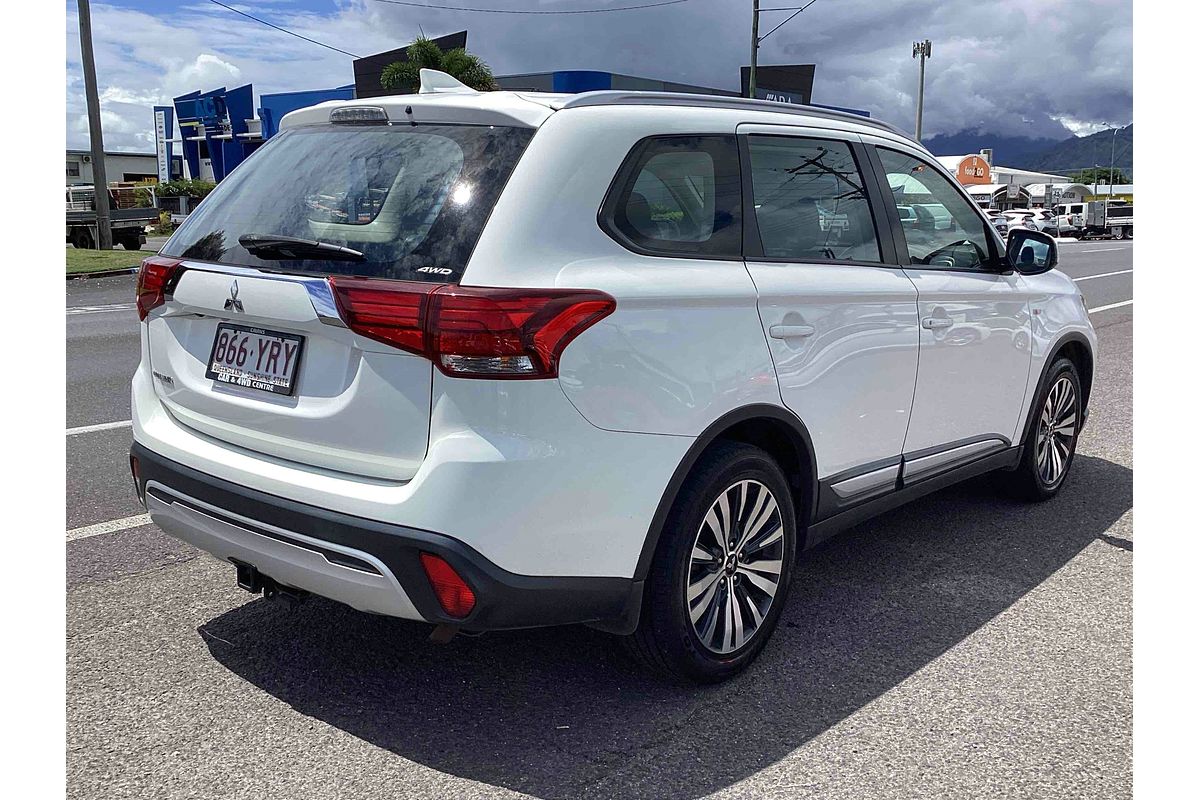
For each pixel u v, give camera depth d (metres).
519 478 2.60
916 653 3.49
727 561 3.20
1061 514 5.03
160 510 3.24
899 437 3.90
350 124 3.20
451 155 2.88
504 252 2.66
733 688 3.24
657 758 2.82
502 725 2.98
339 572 2.74
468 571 2.58
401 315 2.60
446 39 37.91
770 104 3.60
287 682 3.21
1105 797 2.66
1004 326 4.49
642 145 3.04
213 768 2.73
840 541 4.64
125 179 75.19
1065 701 3.17
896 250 3.91
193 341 3.20
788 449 3.50
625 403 2.78
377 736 2.91
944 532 4.76
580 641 3.54
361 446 2.73
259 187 3.19
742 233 3.26
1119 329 11.73
